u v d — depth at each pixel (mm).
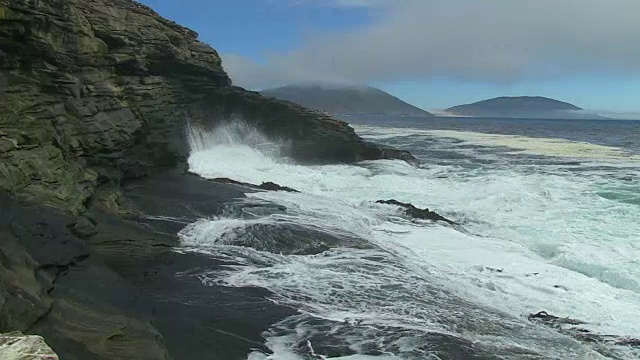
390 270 11500
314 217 15695
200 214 15281
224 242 13164
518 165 33125
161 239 12953
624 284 11727
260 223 14211
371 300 9820
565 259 13180
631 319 9875
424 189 23047
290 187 22500
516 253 13703
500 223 16984
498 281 11578
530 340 8562
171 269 11094
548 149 44438
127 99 21562
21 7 14211
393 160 32562
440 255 13312
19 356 4832
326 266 11617
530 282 11555
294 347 7934
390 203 18906
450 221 17156
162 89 24984
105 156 16781
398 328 8594
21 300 6941
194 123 27703
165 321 8516
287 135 31250
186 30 29781
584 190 22578
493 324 9117
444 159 37312
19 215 10055
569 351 8250
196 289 10031
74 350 6629
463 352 7867
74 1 19906
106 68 20875
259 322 8695
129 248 12117
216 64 30516
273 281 10578
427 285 10766
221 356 7648
